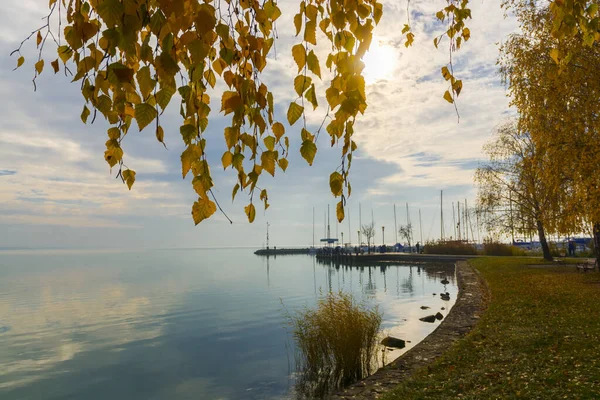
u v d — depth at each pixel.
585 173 9.56
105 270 59.12
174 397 9.03
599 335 7.23
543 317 9.20
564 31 2.79
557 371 5.54
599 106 9.03
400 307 19.17
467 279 20.27
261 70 1.72
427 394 5.23
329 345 8.52
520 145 23.98
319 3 1.79
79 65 1.45
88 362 12.16
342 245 88.56
